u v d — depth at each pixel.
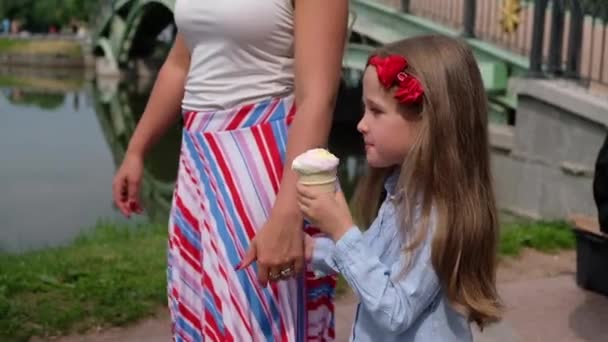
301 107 2.09
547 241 5.43
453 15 10.01
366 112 2.05
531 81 7.63
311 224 2.19
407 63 1.97
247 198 2.22
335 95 2.12
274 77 2.22
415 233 1.95
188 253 2.32
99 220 7.55
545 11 7.74
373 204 2.22
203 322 2.27
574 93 7.19
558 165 7.32
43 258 4.98
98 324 3.88
